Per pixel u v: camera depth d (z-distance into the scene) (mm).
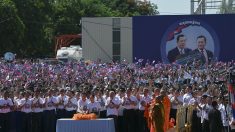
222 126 33625
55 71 60750
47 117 38062
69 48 106438
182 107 34031
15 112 37469
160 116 31703
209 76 53562
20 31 104875
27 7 115500
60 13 142250
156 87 39875
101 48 87812
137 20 84688
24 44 112250
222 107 34094
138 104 37719
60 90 38562
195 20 82812
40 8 118938
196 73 55906
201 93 37219
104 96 37938
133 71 60750
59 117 38125
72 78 54031
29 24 115375
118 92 38094
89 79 52188
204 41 82688
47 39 125062
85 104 36875
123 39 87188
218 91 36750
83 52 88250
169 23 83562
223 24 82250
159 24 83750
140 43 84562
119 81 48969
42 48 118188
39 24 117312
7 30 103500
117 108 37188
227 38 82125
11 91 38344
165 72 56375
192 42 83000
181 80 53219
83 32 88312
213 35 82375
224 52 82250
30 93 38375
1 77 53375
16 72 56438
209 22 82438
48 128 38156
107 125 31328
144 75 54906
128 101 37594
